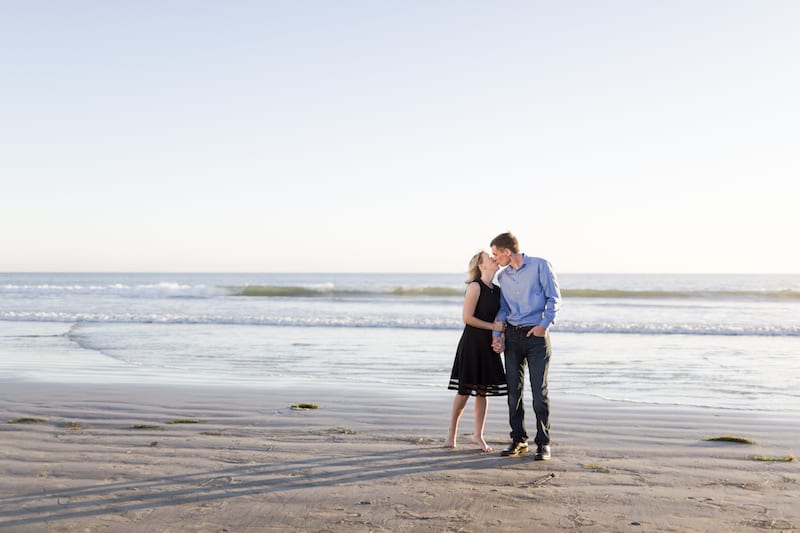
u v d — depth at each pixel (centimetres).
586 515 371
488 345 542
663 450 538
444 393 820
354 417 669
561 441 571
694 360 1190
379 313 2456
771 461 501
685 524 357
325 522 357
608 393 844
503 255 533
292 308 2727
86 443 541
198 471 459
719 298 3625
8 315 2081
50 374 963
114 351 1271
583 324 1884
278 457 502
